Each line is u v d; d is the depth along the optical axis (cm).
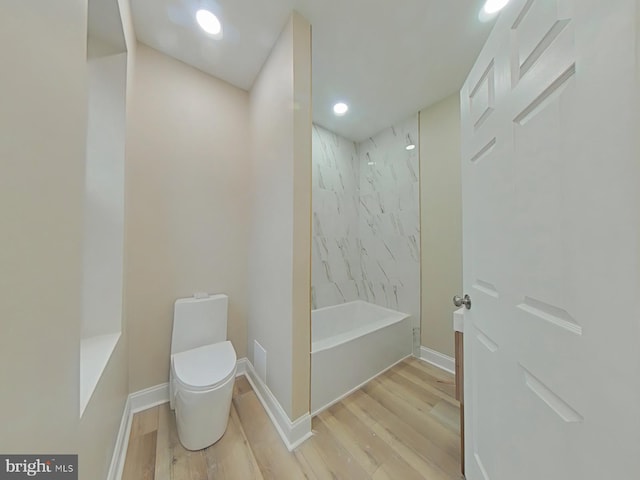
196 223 187
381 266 284
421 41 160
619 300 42
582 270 50
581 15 50
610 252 44
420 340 244
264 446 134
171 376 160
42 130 53
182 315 172
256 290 191
